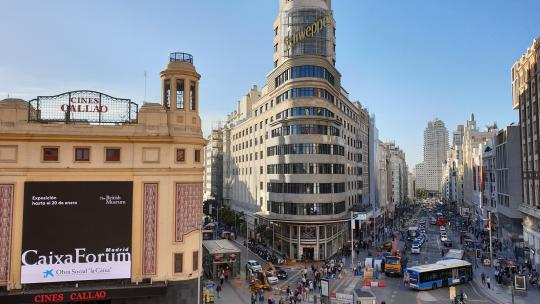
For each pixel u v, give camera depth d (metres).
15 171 31.66
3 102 32.38
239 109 117.31
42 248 31.61
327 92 72.38
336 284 53.41
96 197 32.81
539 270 58.28
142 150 33.78
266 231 76.81
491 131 154.38
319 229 68.62
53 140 32.31
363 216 67.75
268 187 78.25
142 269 33.03
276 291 48.94
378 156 127.81
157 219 33.56
